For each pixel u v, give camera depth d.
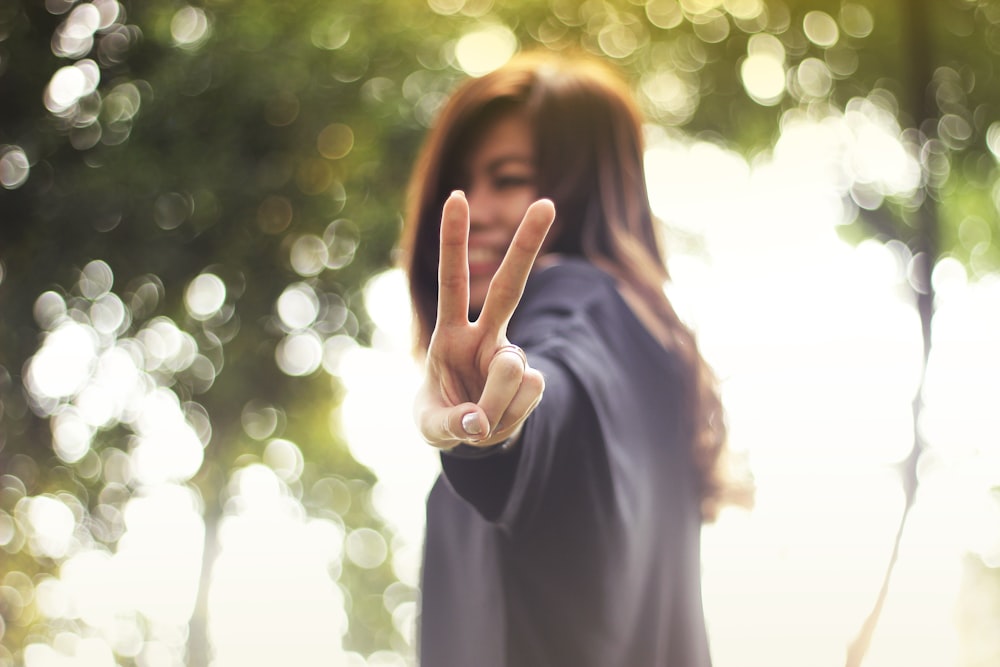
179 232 7.89
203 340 8.30
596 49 9.15
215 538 8.82
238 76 7.84
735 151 9.45
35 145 7.86
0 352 7.94
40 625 8.71
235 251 8.01
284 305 8.31
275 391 8.50
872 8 9.01
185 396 8.45
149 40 7.99
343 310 8.41
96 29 8.00
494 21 8.95
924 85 8.24
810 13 9.22
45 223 7.80
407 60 8.36
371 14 8.27
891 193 8.95
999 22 8.54
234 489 9.01
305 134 7.97
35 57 7.91
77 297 8.00
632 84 9.23
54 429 8.22
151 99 7.88
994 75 8.56
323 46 8.12
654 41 9.31
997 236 8.79
